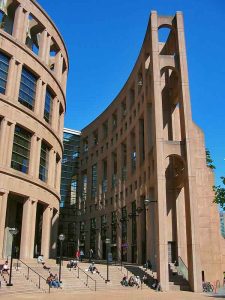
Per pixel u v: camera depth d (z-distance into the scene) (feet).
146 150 158.40
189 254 118.21
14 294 81.66
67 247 264.93
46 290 92.12
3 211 108.27
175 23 142.61
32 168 123.95
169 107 155.43
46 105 141.79
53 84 144.97
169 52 154.81
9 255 121.08
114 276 119.85
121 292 100.89
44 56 140.46
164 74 159.63
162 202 121.08
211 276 143.84
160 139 127.95
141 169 170.50
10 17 140.36
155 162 127.34
